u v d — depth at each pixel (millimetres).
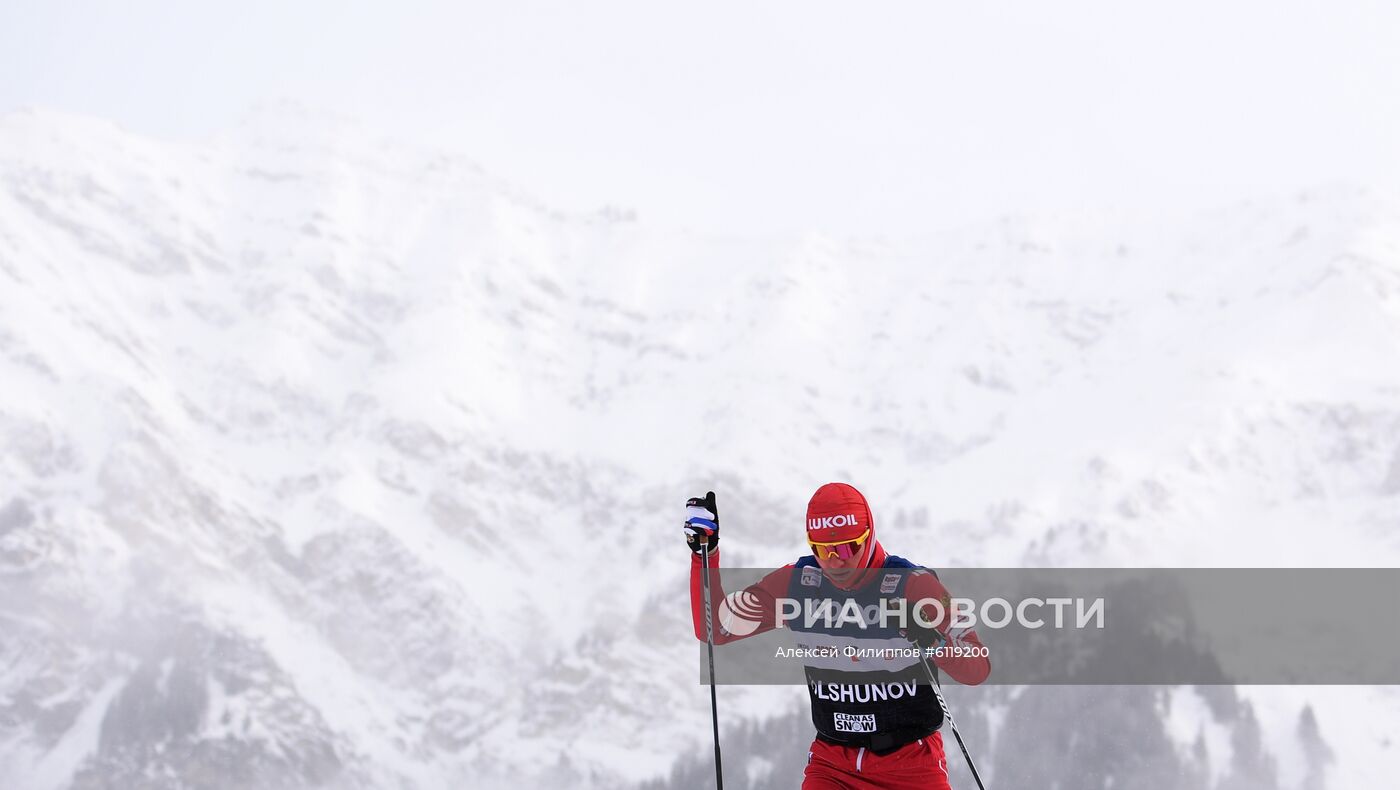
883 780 9055
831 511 8852
